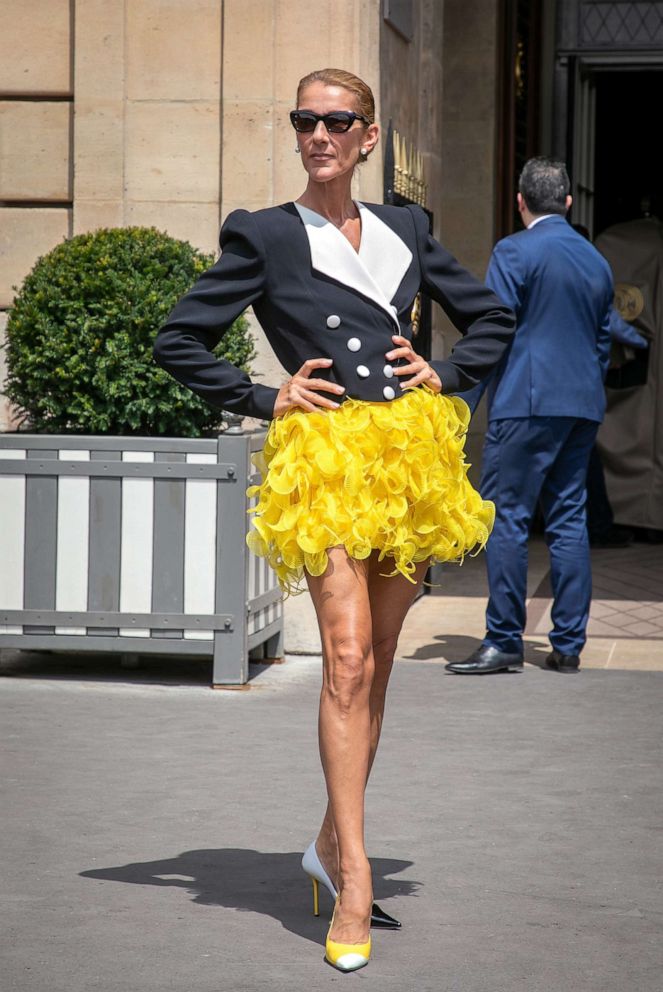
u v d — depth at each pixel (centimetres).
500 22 2253
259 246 736
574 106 2559
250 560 1327
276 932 754
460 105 2234
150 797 979
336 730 720
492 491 1395
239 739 1137
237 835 905
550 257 1377
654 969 707
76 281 1309
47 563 1318
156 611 1312
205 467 1293
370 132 758
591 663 1462
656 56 2525
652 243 2400
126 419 1316
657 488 2378
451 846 890
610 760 1087
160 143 1534
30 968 700
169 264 1323
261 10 1502
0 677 1366
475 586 1931
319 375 738
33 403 1357
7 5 1558
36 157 1567
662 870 851
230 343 1323
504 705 1263
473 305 783
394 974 700
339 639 721
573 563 1406
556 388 1373
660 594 1889
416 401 744
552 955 724
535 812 958
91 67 1536
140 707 1245
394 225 766
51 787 1000
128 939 740
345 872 716
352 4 1491
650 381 2388
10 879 823
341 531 718
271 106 1508
